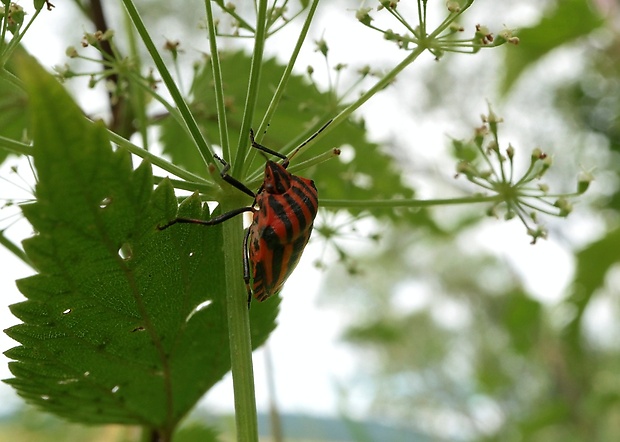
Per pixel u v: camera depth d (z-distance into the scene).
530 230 0.07
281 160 0.06
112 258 0.05
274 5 0.06
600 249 0.13
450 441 0.25
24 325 0.05
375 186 0.10
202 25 0.07
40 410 0.07
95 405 0.07
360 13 0.06
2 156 0.10
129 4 0.05
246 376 0.05
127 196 0.05
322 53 0.07
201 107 0.08
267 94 0.10
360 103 0.06
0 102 0.09
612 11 0.14
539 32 0.13
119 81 0.07
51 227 0.05
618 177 0.18
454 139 0.07
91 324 0.06
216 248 0.06
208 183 0.06
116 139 0.05
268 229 0.06
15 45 0.05
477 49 0.06
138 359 0.06
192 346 0.06
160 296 0.06
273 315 0.07
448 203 0.07
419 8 0.06
